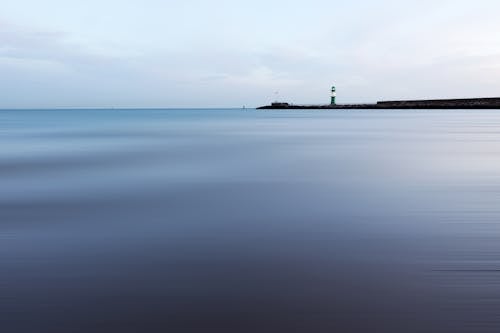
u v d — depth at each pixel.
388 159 23.95
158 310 5.99
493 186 15.45
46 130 57.03
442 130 52.62
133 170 19.83
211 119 108.62
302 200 13.12
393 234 9.46
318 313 5.88
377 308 6.01
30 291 6.61
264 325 5.59
